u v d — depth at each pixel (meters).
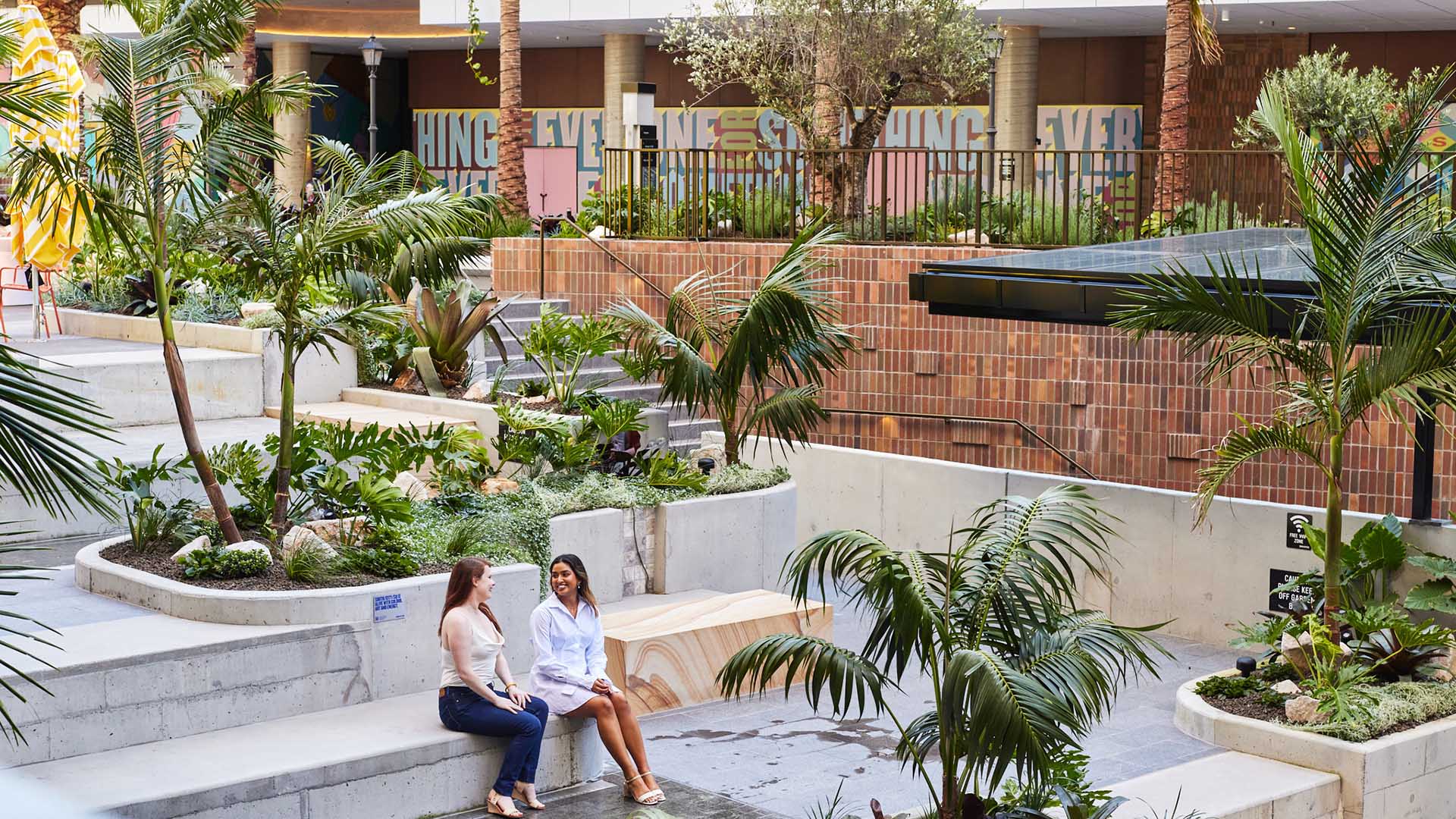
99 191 8.92
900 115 30.42
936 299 11.46
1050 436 16.50
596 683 8.43
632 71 31.34
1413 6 23.70
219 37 9.39
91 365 13.50
